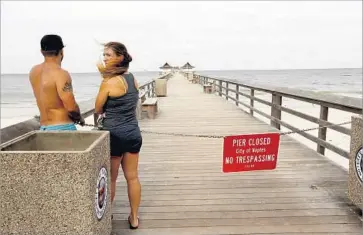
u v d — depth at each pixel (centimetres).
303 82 11900
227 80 1474
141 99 1029
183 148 607
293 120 2206
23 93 9400
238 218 316
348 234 283
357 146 313
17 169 197
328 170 463
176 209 338
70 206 200
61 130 257
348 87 8669
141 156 553
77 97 6850
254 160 314
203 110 1154
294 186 401
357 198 316
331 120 1970
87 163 197
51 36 262
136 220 297
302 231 288
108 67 263
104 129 271
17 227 202
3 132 254
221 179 430
